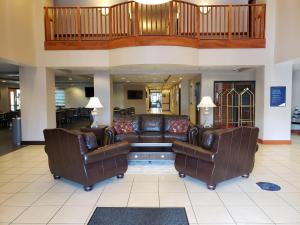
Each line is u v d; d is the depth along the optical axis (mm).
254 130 3707
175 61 5586
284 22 5500
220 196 3207
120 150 3727
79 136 3260
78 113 15164
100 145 5297
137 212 2777
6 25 4867
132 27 6766
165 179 3867
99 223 2541
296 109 8641
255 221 2572
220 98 8289
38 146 6332
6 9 4859
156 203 3008
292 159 5004
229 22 5961
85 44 6082
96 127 5496
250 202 3027
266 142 6340
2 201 3090
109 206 2932
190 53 5754
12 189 3479
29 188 3514
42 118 6379
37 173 4195
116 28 6746
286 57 5426
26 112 6410
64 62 6156
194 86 10195
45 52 6180
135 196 3219
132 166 4582
